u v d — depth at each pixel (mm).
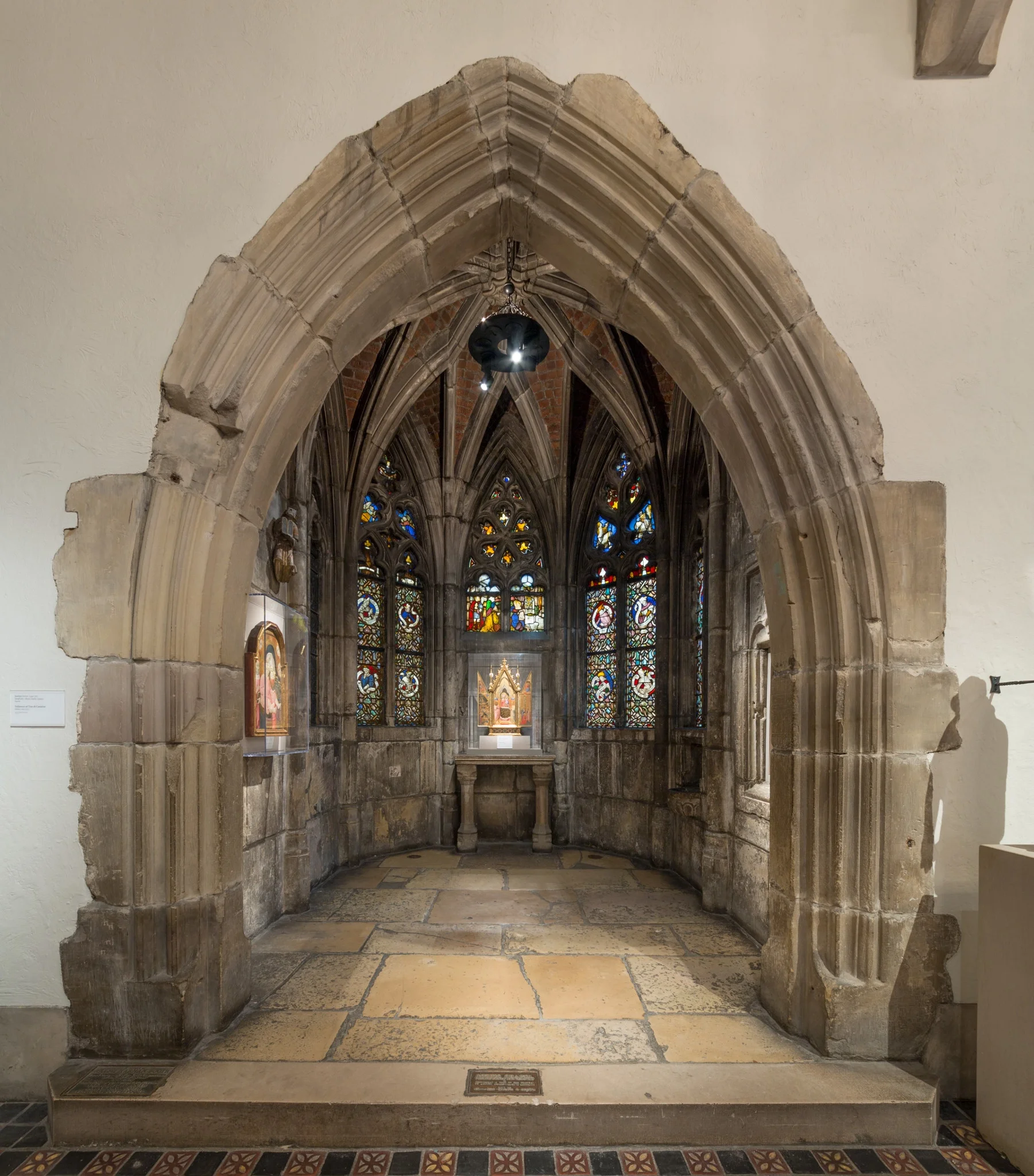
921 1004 2721
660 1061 2697
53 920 2746
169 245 2885
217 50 2920
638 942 4129
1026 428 2867
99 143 2912
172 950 2744
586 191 2982
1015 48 2926
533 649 7711
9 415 2854
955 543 2840
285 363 2994
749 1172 2289
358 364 6277
